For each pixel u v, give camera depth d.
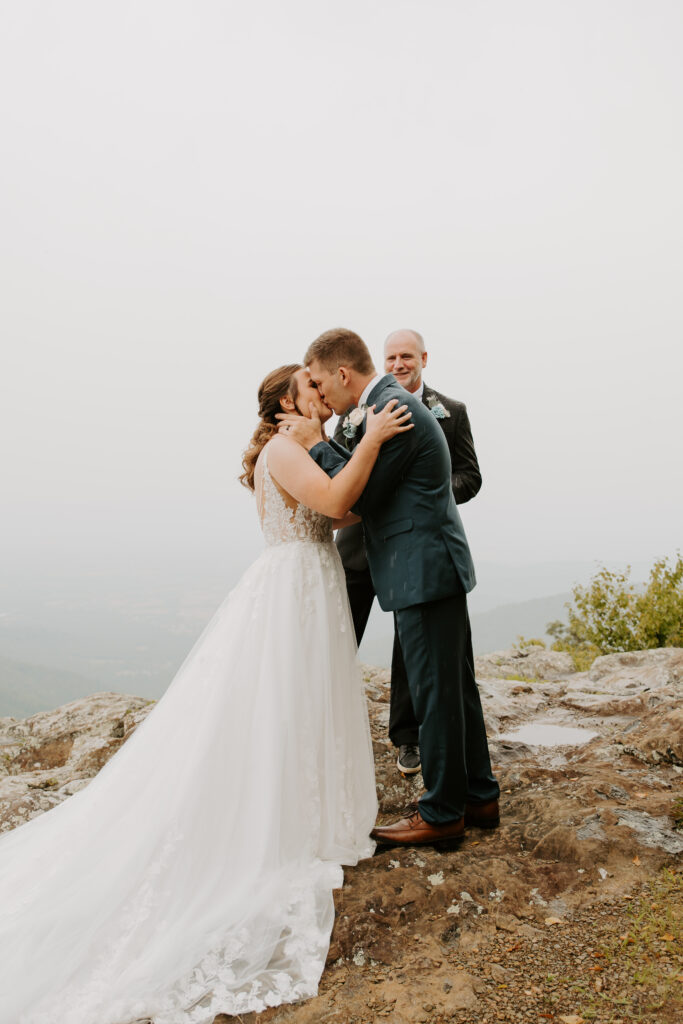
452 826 2.79
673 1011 1.83
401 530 2.81
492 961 2.12
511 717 4.70
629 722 4.36
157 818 2.51
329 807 2.74
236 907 2.31
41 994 2.02
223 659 2.79
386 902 2.40
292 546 3.01
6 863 2.64
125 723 4.85
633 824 2.80
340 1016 1.90
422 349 3.89
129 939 2.21
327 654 2.88
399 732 3.67
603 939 2.18
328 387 2.95
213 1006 1.96
